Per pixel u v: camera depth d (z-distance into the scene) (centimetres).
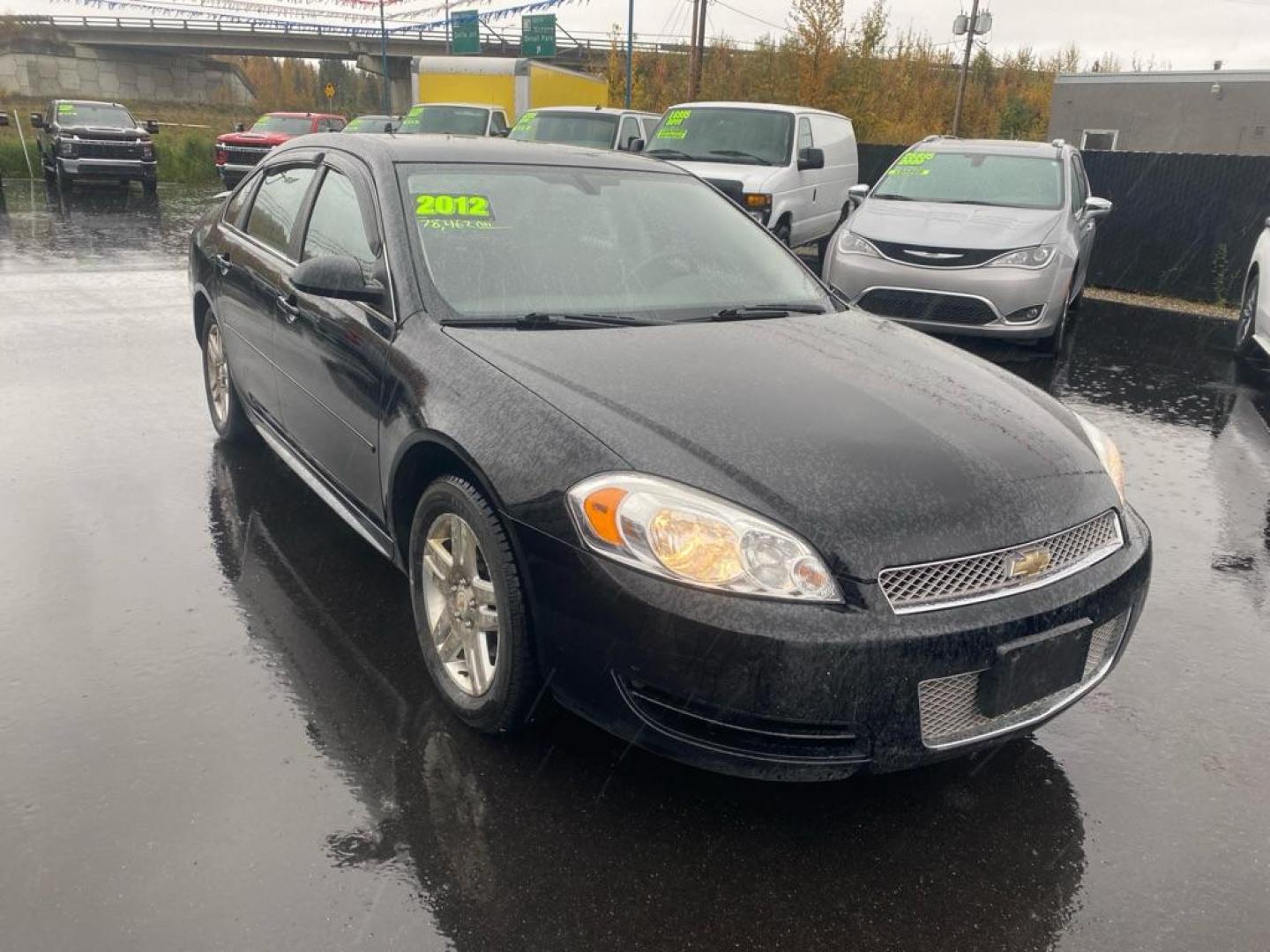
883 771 242
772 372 299
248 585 377
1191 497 529
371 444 329
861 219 844
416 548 306
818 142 1320
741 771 242
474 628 287
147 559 395
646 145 1363
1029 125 4022
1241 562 449
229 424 507
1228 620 393
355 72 9775
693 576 232
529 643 264
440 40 7088
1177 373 807
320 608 363
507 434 267
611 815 264
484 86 2220
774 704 230
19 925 220
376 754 284
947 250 775
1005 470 263
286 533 423
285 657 331
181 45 7750
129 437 532
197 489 466
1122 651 283
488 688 283
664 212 397
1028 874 251
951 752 248
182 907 227
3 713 294
